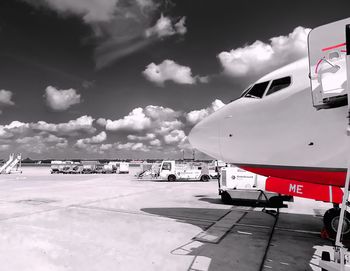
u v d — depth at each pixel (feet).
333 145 21.15
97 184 91.56
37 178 128.98
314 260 19.76
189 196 59.16
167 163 109.09
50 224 30.86
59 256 20.31
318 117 21.77
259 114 25.82
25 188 75.41
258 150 25.91
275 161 25.26
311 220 34.37
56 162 237.45
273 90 25.94
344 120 20.42
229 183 49.44
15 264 18.70
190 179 108.78
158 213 38.55
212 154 30.91
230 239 25.29
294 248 22.58
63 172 202.69
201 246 23.02
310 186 25.13
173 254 20.93
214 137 29.48
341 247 12.83
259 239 25.30
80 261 19.31
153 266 18.47
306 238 25.73
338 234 13.08
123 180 115.85
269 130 24.80
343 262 12.68
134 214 37.52
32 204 46.03
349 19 16.02
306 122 22.44
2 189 72.64
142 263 18.99
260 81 27.40
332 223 23.12
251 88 28.04
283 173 25.39
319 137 21.77
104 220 33.35
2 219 33.60
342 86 15.46
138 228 29.40
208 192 67.10
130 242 24.07
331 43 16.48
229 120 28.22
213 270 17.83
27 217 34.83
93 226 30.09
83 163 242.78
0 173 183.93
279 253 21.26
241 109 27.63
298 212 40.40
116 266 18.43
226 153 28.89
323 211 41.32
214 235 26.68
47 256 20.30
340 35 16.20
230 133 27.91
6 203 47.19
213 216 36.81
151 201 51.13
